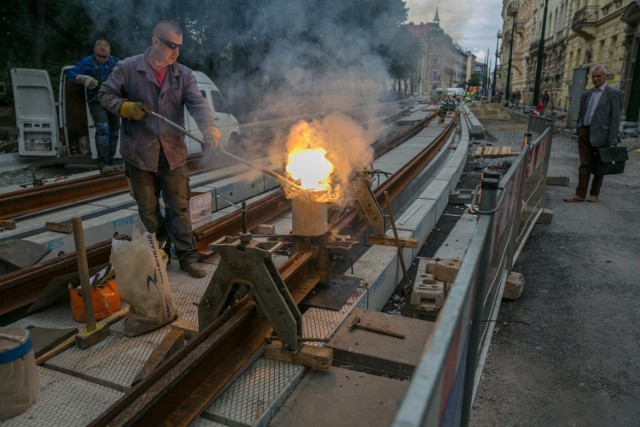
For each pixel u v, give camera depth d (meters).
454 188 9.14
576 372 3.20
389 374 2.64
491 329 3.29
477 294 2.02
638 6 21.92
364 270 3.97
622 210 7.21
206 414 2.18
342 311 3.19
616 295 4.35
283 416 2.24
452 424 1.50
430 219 6.40
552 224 6.54
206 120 3.34
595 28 30.39
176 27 3.11
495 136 19.19
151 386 2.08
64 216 5.46
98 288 2.94
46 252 4.00
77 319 3.01
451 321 1.03
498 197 2.29
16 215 5.31
